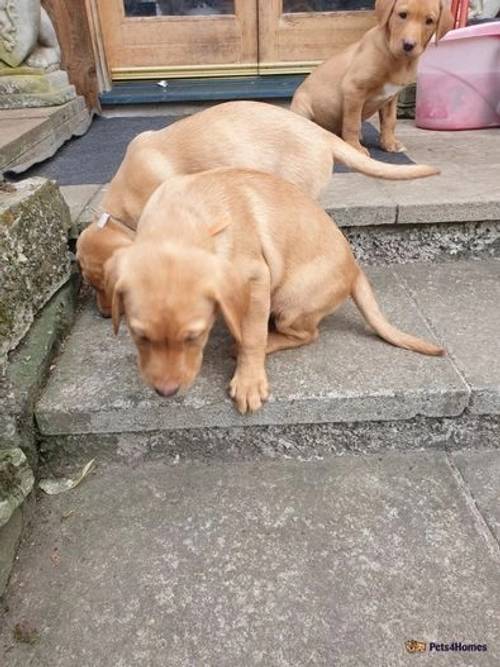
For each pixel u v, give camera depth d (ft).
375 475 2.34
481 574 1.93
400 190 3.44
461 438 2.45
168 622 1.82
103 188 3.65
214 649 1.75
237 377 2.35
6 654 1.75
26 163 3.98
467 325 2.75
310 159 2.89
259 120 2.92
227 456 2.45
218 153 2.86
